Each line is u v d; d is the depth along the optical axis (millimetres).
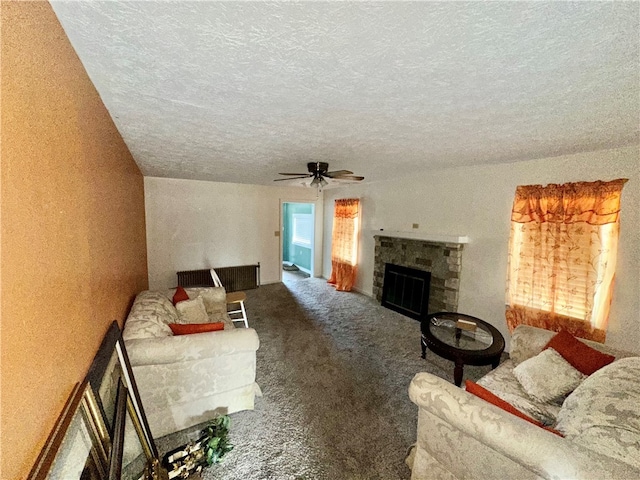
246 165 3277
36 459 694
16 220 655
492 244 3105
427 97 1372
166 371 1698
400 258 4199
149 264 4418
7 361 600
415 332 3424
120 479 1029
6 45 619
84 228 1171
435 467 1260
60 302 902
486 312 3182
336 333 3357
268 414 1934
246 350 1846
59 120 918
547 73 1128
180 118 1692
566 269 2475
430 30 868
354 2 752
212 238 4941
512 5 756
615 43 914
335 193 5793
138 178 3332
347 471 1507
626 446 915
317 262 6316
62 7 798
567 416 1237
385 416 1937
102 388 1147
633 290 2176
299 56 1024
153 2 758
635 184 2148
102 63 1093
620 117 1598
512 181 2912
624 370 1274
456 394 1166
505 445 972
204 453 1500
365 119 1687
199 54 1020
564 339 1836
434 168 3412
